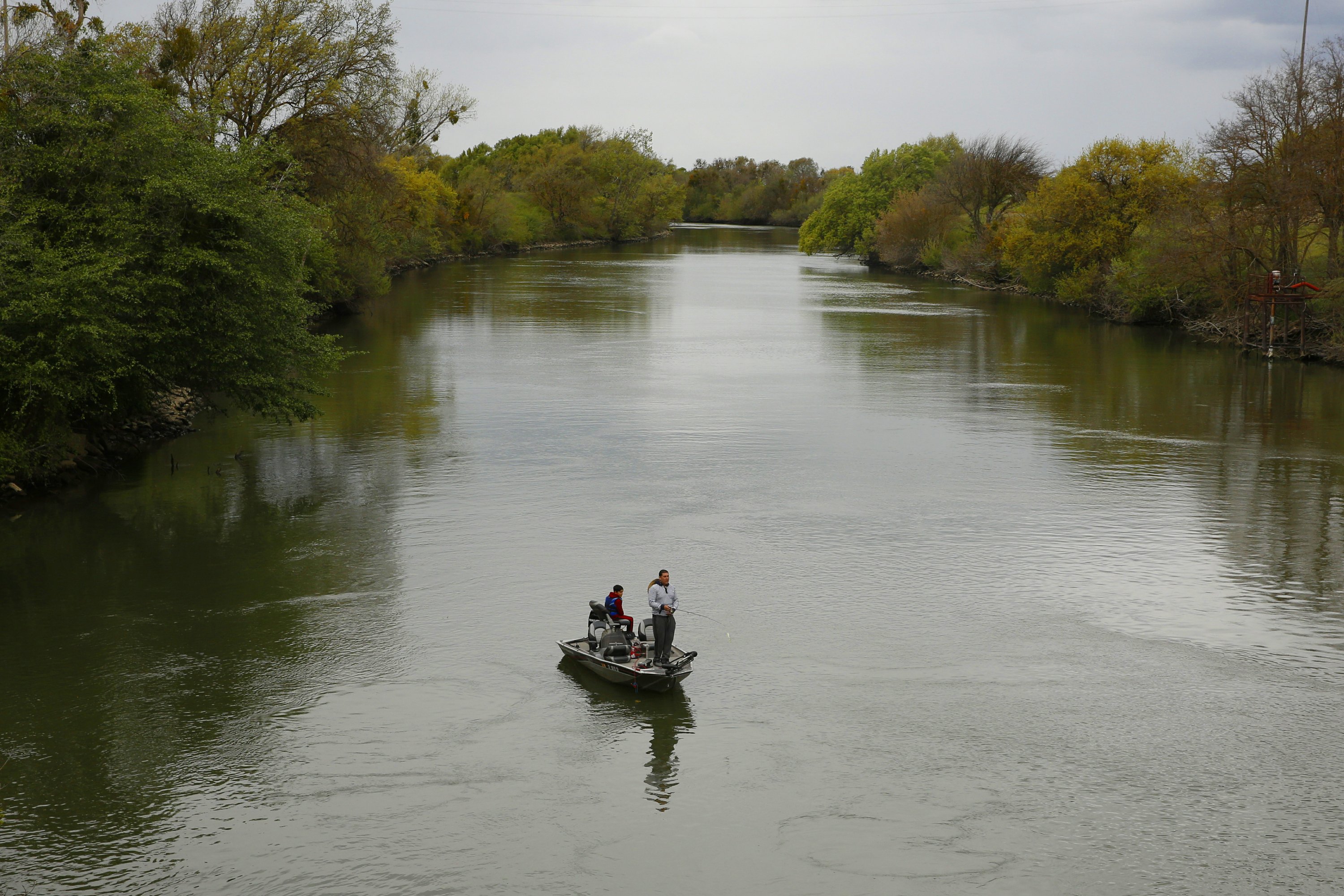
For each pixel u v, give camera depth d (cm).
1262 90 5875
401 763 1533
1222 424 3919
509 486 2984
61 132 2872
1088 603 2139
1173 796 1455
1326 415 4094
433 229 12369
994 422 3950
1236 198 5984
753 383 4775
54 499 2825
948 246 11900
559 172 17350
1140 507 2820
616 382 4759
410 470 3156
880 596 2173
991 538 2545
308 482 3008
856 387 4691
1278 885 1273
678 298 8906
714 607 2108
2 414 2761
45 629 1988
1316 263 6044
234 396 3155
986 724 1650
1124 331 6912
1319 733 1622
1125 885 1273
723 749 1579
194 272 2889
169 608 2089
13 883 1266
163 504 2784
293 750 1567
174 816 1402
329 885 1272
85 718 1655
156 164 2933
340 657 1878
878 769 1524
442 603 2122
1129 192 7838
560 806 1433
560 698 1728
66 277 2572
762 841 1362
